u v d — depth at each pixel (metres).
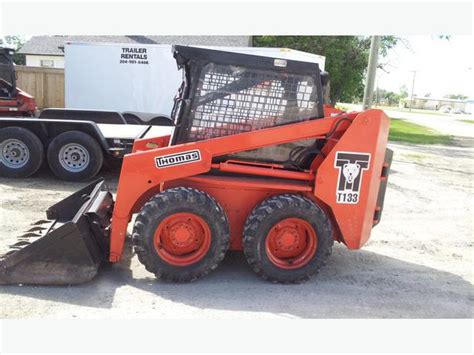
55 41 32.47
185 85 4.31
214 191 4.36
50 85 18.36
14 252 4.00
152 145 5.73
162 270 4.14
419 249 5.67
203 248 4.19
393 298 4.20
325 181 4.29
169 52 13.62
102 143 8.00
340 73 24.09
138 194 4.17
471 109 74.12
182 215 4.08
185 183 4.33
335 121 4.29
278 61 4.23
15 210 6.26
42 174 8.62
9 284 4.00
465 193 9.20
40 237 4.24
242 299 4.00
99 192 5.03
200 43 24.86
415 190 9.24
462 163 13.90
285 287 4.28
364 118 4.23
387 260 5.20
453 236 6.29
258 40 24.12
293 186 4.33
